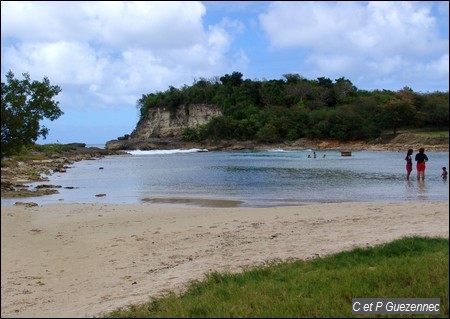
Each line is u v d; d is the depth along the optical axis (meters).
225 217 15.12
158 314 5.86
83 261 10.27
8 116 16.34
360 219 13.35
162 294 7.00
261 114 114.81
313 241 10.52
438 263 7.04
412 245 8.67
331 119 102.12
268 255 9.41
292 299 5.86
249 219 14.50
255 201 20.53
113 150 97.94
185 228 13.46
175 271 8.84
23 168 45.16
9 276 9.15
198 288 6.94
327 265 7.64
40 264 10.09
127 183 31.33
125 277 8.83
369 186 25.95
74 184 31.31
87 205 19.53
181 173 39.66
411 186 25.16
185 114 133.00
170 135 131.50
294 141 105.56
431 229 10.97
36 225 14.82
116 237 12.63
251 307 5.76
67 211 17.77
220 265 8.89
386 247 8.65
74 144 103.06
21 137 16.91
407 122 98.75
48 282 8.72
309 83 131.25
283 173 37.31
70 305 7.17
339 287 6.19
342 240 10.37
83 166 53.72
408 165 27.92
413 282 6.26
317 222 13.30
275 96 128.50
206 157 73.00
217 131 114.81
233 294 6.29
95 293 7.84
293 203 19.61
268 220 14.14
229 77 138.38
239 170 41.94
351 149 94.38
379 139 97.06
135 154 90.88
